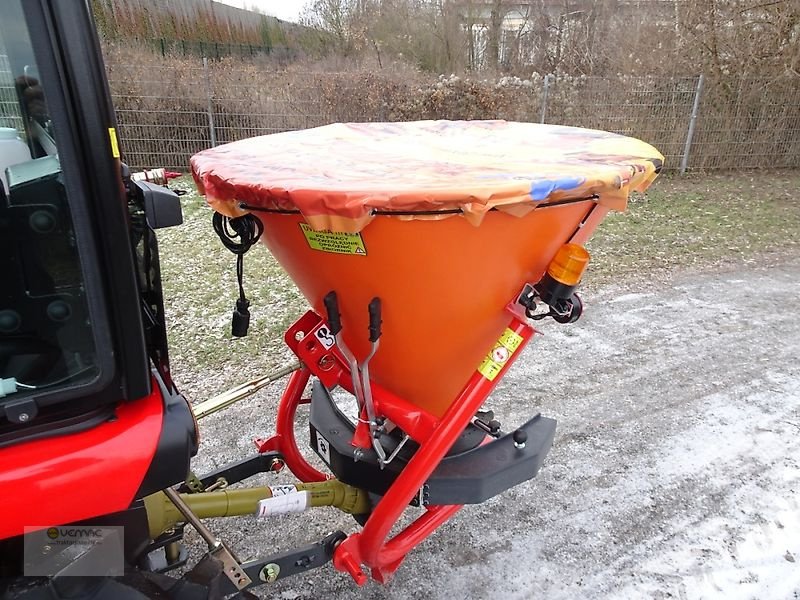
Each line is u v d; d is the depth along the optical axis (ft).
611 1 41.60
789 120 36.29
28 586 4.56
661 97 35.29
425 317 5.92
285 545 8.90
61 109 3.81
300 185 4.89
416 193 4.64
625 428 11.88
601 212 6.09
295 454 8.59
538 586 8.22
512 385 13.43
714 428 11.93
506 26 50.49
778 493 10.14
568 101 35.29
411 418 6.38
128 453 4.56
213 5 45.65
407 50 51.29
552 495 10.03
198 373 13.29
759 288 19.35
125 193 4.55
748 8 34.86
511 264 5.76
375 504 7.32
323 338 6.75
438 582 8.26
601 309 17.58
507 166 5.69
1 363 4.29
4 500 4.20
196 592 5.23
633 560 8.69
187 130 31.73
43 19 3.67
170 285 18.10
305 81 33.47
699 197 30.71
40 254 4.16
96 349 4.34
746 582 8.34
